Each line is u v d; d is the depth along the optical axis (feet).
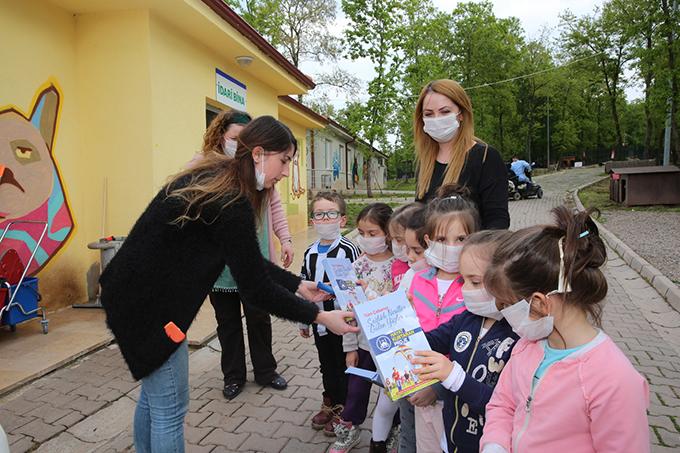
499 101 119.34
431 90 8.87
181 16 18.86
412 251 7.59
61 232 17.47
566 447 4.55
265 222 11.75
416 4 67.92
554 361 4.73
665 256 24.00
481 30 111.96
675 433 9.73
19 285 13.78
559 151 159.94
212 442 9.78
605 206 45.62
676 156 51.11
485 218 8.73
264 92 30.89
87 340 14.33
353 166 100.99
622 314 17.51
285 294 6.86
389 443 9.18
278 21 66.08
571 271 4.45
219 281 11.18
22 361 12.88
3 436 6.27
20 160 15.85
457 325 6.44
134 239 6.49
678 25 45.42
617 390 4.30
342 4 65.16
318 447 9.57
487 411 5.32
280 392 11.98
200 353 14.40
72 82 18.17
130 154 18.39
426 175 9.52
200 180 6.48
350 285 8.04
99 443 9.75
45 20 16.93
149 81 18.15
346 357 9.05
